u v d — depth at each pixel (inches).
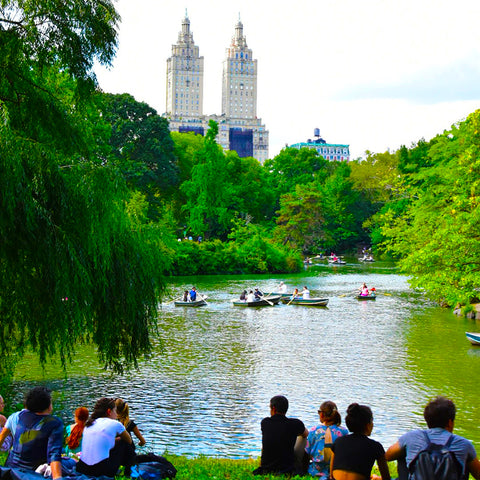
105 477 331.9
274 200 4881.9
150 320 665.0
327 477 370.9
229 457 609.9
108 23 579.5
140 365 1022.4
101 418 346.9
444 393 861.8
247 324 1481.3
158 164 3634.4
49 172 516.4
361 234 5393.7
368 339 1279.5
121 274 613.9
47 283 514.9
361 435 299.3
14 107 560.7
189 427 709.9
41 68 568.7
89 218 537.6
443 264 1391.5
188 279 2827.3
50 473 301.7
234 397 837.8
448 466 239.6
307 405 800.9
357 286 2511.1
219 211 3892.7
